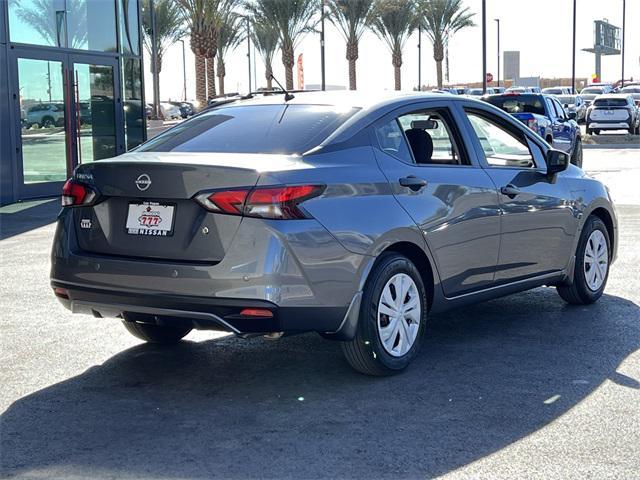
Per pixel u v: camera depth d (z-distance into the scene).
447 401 4.77
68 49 16.73
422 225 5.29
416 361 5.56
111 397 4.91
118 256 4.91
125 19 18.52
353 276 4.86
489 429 4.34
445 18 55.22
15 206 14.95
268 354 5.79
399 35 52.41
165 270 4.68
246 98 6.05
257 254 4.55
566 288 6.99
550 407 4.66
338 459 3.97
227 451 4.08
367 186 5.04
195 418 4.55
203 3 41.12
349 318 4.89
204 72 41.88
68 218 5.15
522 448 4.09
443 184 5.52
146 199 4.84
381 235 5.00
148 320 4.90
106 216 4.98
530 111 20.17
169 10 51.25
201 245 4.66
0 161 15.23
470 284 5.78
